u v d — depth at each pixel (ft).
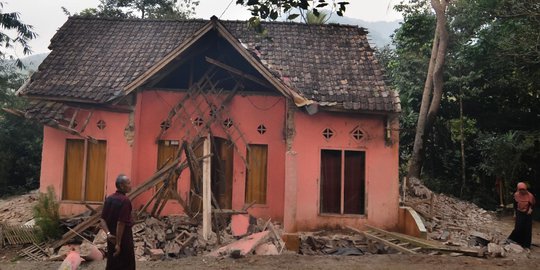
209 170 35.63
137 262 27.48
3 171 67.36
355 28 49.37
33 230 33.58
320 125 39.68
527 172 57.93
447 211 47.06
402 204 43.42
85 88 38.75
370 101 38.58
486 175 61.26
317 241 34.37
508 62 57.93
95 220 33.19
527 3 54.49
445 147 65.36
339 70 42.32
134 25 49.08
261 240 31.48
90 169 39.88
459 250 30.73
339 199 39.99
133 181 39.68
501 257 30.55
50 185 38.81
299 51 44.62
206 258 28.53
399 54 68.23
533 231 44.37
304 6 19.72
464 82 59.26
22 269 25.80
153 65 37.50
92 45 45.01
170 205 40.83
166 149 41.75
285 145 40.40
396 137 39.86
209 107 41.50
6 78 76.54
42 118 36.94
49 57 42.55
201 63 42.83
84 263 27.04
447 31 55.77
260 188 41.88
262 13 20.03
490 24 60.03
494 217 49.34
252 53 37.91
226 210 36.73
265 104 42.09
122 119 39.68
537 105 63.67
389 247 33.04
